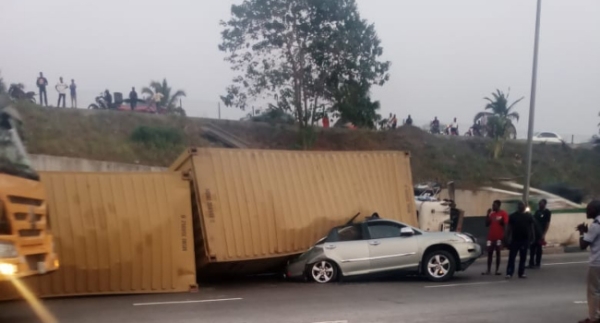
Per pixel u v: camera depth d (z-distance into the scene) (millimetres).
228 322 9812
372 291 13156
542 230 17438
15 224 8695
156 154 28734
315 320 9953
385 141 38156
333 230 14906
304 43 29875
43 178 12906
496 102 46438
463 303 11531
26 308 11461
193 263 13688
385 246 14555
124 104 33031
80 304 11875
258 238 14570
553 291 13031
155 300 12312
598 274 9328
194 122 32875
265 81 30172
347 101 30594
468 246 14758
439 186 31125
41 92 29984
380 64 30969
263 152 15148
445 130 43531
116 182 13547
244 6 29531
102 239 13062
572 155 45812
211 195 14156
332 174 16062
